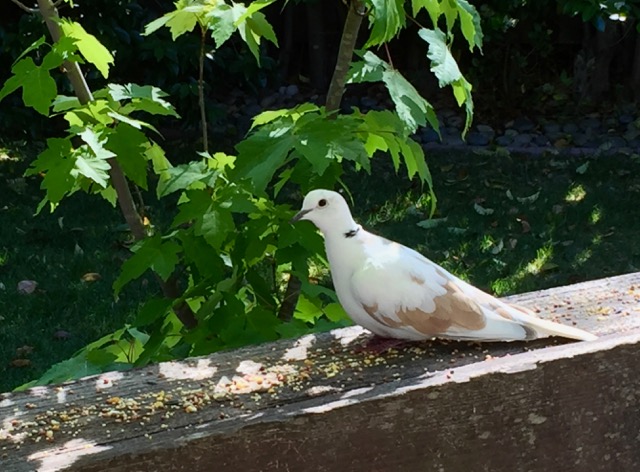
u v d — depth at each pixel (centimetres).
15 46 655
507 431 205
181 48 677
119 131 244
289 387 201
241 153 239
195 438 177
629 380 213
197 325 261
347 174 641
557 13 735
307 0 740
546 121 734
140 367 212
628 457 220
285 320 285
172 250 249
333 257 216
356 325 243
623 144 694
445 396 196
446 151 687
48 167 234
